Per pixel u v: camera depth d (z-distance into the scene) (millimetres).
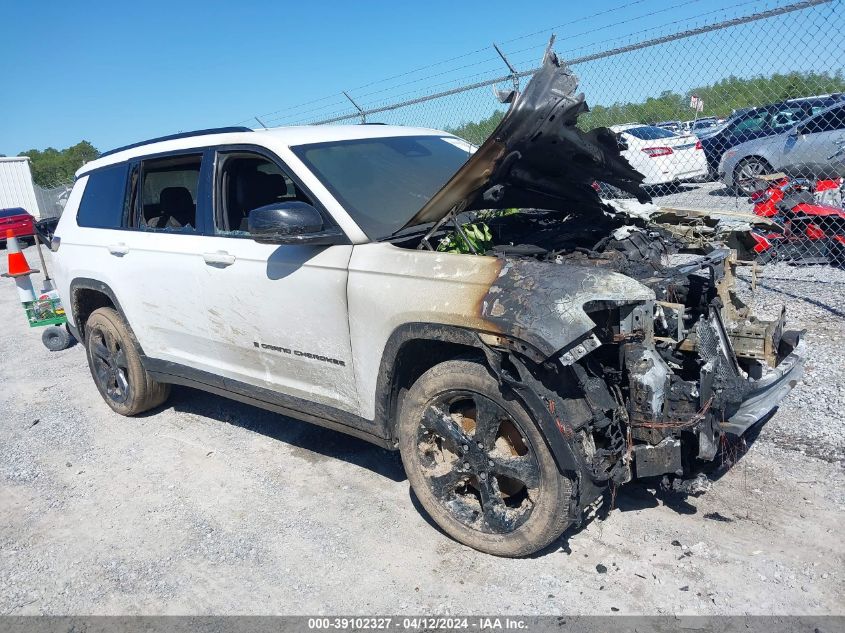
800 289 6676
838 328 5516
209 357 4289
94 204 5109
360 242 3361
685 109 7996
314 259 3443
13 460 4734
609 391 2918
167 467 4387
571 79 2861
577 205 3961
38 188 30000
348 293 3279
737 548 2994
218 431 4887
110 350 5176
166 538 3572
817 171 9578
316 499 3805
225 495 3957
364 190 3662
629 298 2668
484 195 3357
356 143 4047
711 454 2824
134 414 5273
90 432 5098
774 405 3299
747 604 2662
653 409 2801
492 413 2924
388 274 3145
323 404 3639
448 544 3258
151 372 4836
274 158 3758
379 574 3094
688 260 3738
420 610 2828
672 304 2912
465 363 2959
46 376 6750
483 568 3049
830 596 2662
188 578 3225
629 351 2812
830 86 7016
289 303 3561
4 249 20766
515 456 2975
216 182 4074
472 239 3525
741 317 3801
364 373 3326
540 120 2816
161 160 4512
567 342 2539
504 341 2711
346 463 4199
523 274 2799
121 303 4770
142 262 4477
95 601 3131
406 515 3551
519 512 3020
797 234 7629
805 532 3057
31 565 3459
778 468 3596
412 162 4129
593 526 3246
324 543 3373
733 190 10477
